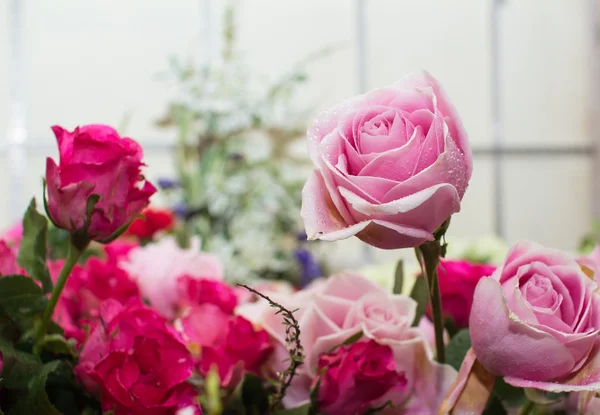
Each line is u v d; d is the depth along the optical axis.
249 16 2.73
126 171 0.45
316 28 2.78
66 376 0.47
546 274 0.43
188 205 1.82
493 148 2.97
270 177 2.06
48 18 2.54
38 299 0.46
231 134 2.13
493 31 2.94
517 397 0.47
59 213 0.45
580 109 3.07
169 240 0.61
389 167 0.41
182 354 0.47
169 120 2.61
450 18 2.89
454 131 0.42
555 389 0.41
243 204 1.97
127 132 2.60
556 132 3.04
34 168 2.53
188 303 0.55
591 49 3.06
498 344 0.42
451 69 2.91
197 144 2.21
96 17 2.58
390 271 1.05
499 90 2.96
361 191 0.41
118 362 0.46
